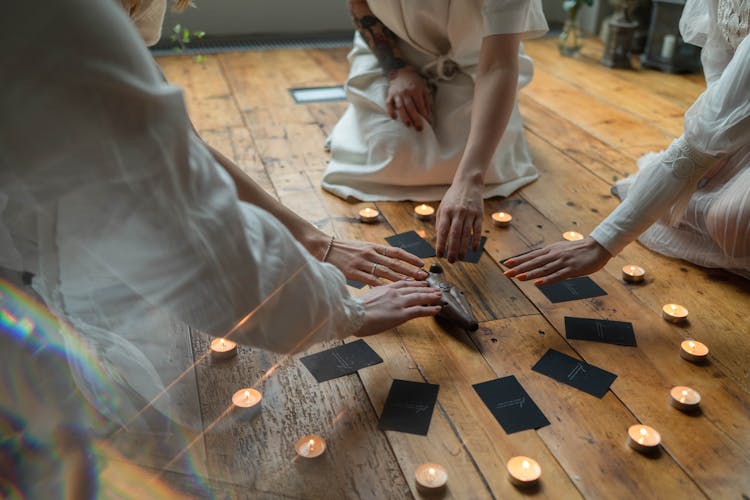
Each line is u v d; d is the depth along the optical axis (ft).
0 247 2.81
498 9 5.13
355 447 3.49
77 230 2.47
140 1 3.13
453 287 4.61
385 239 5.62
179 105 2.29
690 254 5.24
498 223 5.80
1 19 1.93
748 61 4.04
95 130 2.12
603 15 12.26
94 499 3.02
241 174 4.40
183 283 2.54
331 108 8.63
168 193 2.32
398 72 6.51
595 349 4.26
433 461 3.41
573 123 8.22
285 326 2.89
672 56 10.18
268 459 3.40
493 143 5.10
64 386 2.94
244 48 11.44
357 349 4.24
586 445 3.52
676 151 4.34
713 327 4.50
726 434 3.60
